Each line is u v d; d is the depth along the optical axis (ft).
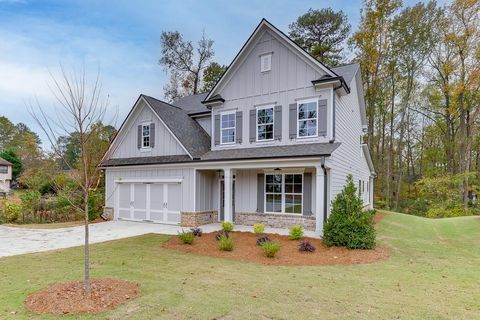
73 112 17.97
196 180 46.24
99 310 14.93
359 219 29.73
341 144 43.19
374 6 83.41
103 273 21.56
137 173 52.60
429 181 81.51
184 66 107.76
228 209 42.47
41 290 17.80
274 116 44.86
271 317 14.46
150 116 53.21
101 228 45.27
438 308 15.70
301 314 14.82
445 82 84.23
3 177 150.30
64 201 54.49
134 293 17.35
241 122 47.70
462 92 78.54
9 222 53.16
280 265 24.11
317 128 41.65
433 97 91.45
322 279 20.49
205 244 31.48
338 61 91.25
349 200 30.50
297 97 43.24
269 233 37.68
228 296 17.08
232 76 48.85
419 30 81.51
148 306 15.53
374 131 100.48
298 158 37.01
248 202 46.03
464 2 73.26
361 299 16.85
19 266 23.72
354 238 28.96
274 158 38.19
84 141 18.40
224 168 43.01
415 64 85.35
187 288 18.35
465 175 74.54
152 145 52.65
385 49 84.79
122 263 24.48
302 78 43.01
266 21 44.86
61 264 24.30
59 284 18.63
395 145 108.17
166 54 106.32
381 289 18.54
